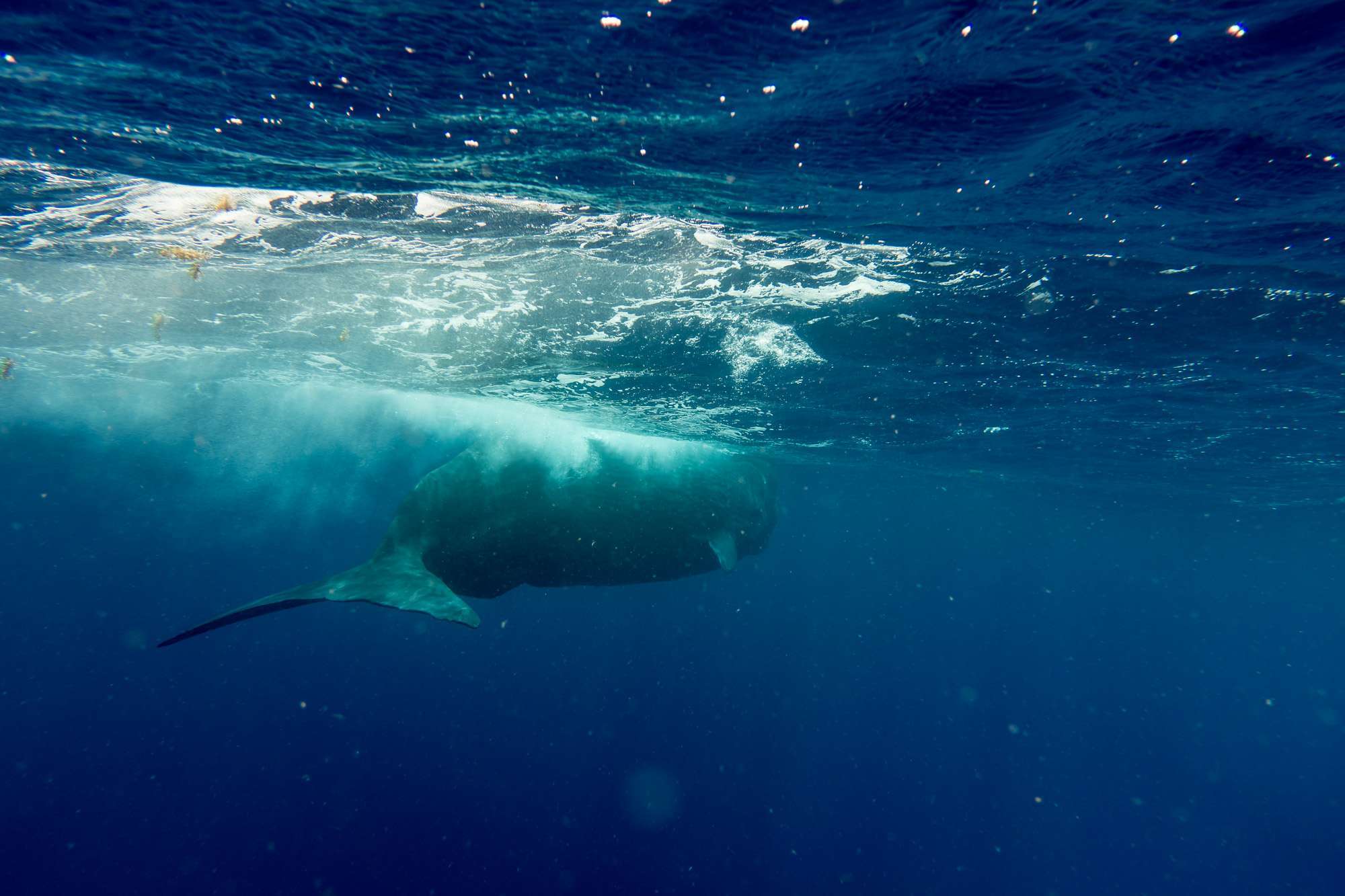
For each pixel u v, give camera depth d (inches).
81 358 753.0
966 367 516.4
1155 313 386.9
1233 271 324.8
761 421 766.5
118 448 1502.2
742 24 173.8
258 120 229.3
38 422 1201.4
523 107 215.3
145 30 180.5
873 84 198.8
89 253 400.5
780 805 1131.3
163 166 269.1
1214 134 218.1
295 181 279.4
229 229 342.6
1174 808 1380.4
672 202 280.8
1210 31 171.9
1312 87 191.8
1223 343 426.3
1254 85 192.7
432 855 848.3
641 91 204.4
